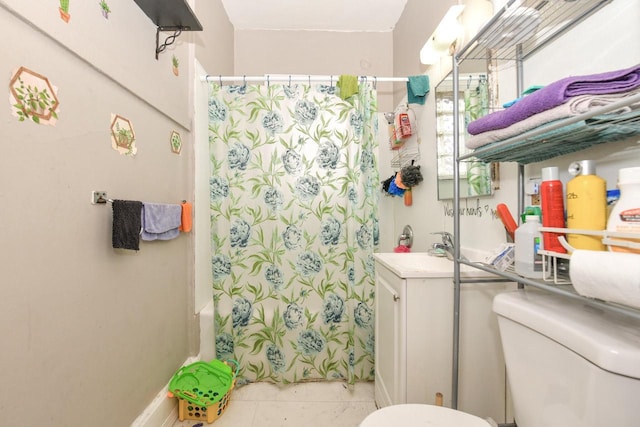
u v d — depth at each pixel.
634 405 0.49
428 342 1.10
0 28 0.66
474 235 1.32
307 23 2.47
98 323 0.96
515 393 0.75
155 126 1.32
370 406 1.56
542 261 0.73
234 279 1.76
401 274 1.09
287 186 1.79
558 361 0.62
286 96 1.77
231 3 2.22
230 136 1.75
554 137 0.67
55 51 0.80
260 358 1.78
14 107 0.69
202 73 1.80
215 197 1.73
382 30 2.57
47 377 0.78
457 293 1.01
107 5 0.99
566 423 0.59
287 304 1.78
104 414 0.99
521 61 1.03
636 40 0.66
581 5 0.79
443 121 1.56
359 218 1.74
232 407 1.55
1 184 0.66
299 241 1.80
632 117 0.54
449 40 1.45
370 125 1.75
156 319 1.32
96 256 0.95
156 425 1.26
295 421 1.45
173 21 1.28
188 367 1.50
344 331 1.81
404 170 1.86
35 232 0.74
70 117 0.85
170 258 1.45
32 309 0.74
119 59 1.05
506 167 1.11
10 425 0.69
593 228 0.63
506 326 0.78
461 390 1.11
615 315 0.63
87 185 0.91
